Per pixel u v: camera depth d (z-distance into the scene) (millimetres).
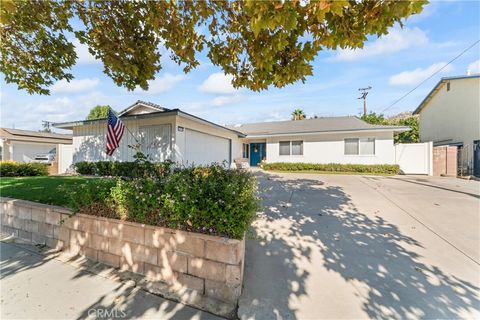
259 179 10523
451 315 1960
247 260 2953
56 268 2809
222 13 2838
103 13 3658
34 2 3318
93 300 2207
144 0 3404
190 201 2432
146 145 9758
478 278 2516
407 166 13086
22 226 3744
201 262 2318
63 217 3254
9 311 2045
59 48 4305
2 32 3283
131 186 2979
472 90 12414
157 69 4336
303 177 11375
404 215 4805
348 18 1983
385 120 24312
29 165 10773
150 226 2598
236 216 2332
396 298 2191
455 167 11586
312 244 3428
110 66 4168
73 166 11203
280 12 1578
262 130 17719
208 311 2078
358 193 7094
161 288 2398
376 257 3014
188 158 10109
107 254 2883
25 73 4516
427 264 2822
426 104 17344
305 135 15156
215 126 11664
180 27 3064
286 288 2365
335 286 2393
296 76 2756
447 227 4086
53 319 1945
